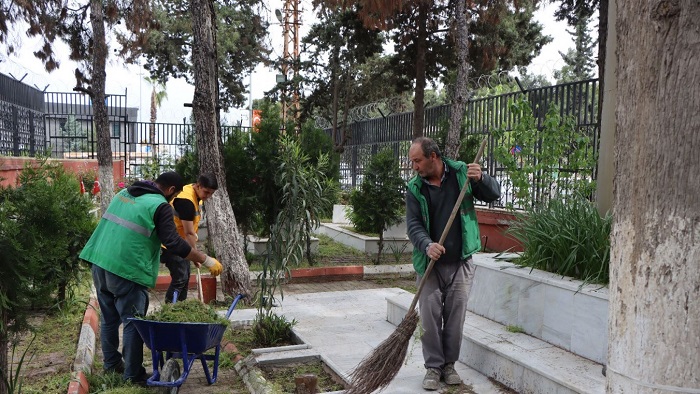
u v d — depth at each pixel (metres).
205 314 4.37
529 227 5.57
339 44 22.06
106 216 4.68
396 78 20.42
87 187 14.59
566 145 7.45
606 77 5.10
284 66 25.62
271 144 9.19
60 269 6.03
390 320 6.55
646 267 1.85
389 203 9.85
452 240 4.51
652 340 1.84
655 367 1.84
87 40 13.25
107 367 4.85
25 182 5.63
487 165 10.51
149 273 4.63
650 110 1.84
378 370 3.98
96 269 4.66
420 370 4.97
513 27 18.72
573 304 4.52
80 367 4.80
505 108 10.13
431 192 4.56
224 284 7.62
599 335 4.25
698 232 1.77
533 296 5.00
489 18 14.38
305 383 4.30
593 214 4.95
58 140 22.58
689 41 1.76
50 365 5.00
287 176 6.27
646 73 1.85
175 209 6.00
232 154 9.23
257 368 5.05
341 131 22.77
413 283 9.23
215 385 4.85
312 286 8.98
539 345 4.74
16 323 3.81
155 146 17.75
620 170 1.96
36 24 12.61
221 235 7.58
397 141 14.71
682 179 1.78
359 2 13.80
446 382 4.57
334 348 5.56
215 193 7.59
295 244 5.86
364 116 16.81
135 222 4.55
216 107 7.79
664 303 1.82
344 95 24.55
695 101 1.76
